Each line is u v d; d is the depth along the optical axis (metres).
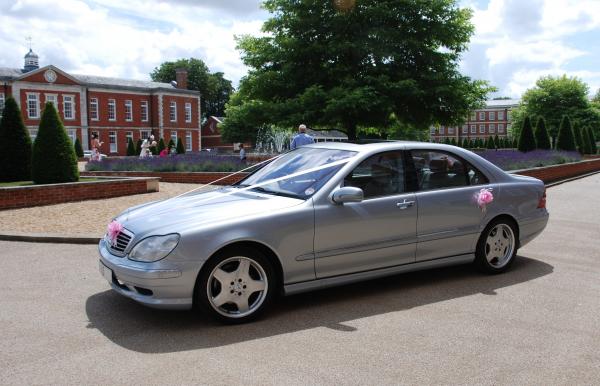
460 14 24.17
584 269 6.43
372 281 5.88
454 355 3.87
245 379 3.45
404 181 5.48
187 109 75.44
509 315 4.74
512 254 6.23
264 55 24.91
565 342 4.12
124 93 68.88
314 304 5.06
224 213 4.62
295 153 6.02
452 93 23.50
